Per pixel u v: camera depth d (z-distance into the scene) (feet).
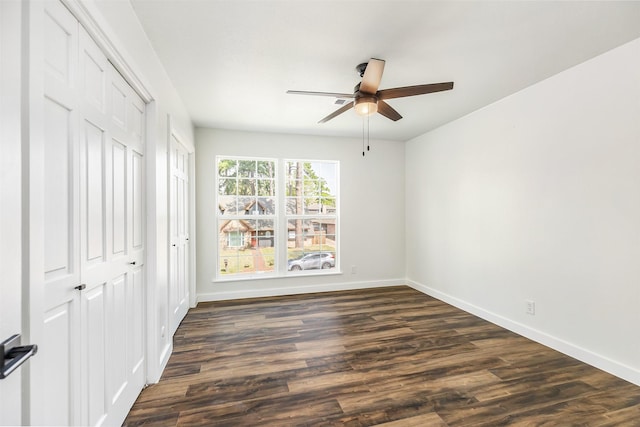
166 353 7.32
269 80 8.23
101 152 4.37
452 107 10.38
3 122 2.36
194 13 5.41
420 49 6.70
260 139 13.53
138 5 5.18
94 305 4.19
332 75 7.97
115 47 4.48
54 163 3.30
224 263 13.34
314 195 14.67
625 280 6.51
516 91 9.04
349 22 5.72
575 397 5.92
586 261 7.24
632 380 6.35
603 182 6.89
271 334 9.14
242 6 5.23
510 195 9.35
